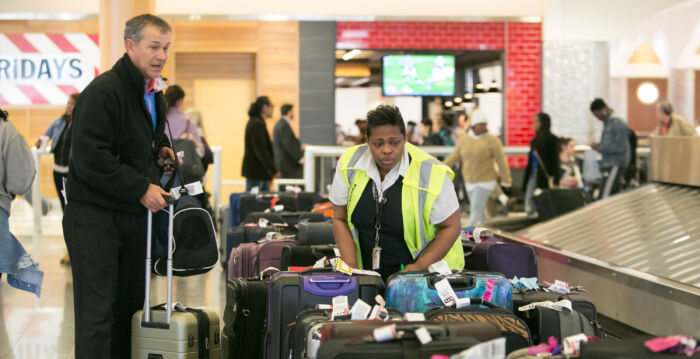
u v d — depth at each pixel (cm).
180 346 342
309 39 1423
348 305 310
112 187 328
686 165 679
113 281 341
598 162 1069
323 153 988
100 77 335
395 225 342
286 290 315
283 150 1092
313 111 1433
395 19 1431
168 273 344
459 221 342
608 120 965
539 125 944
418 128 1491
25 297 637
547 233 696
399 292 304
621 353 217
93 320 331
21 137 420
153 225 358
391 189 339
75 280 337
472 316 280
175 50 1408
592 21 1453
